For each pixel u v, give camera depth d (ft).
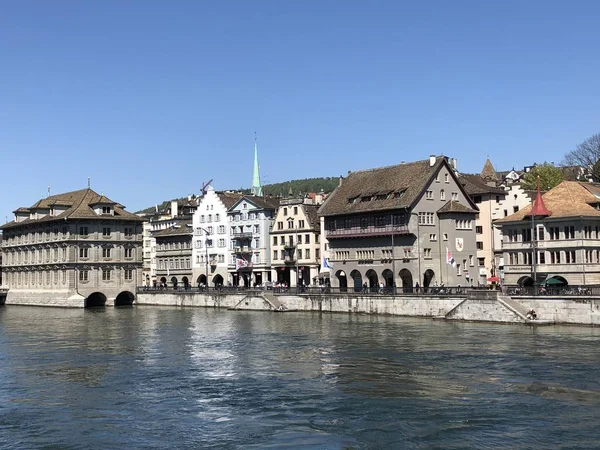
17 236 495.41
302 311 334.03
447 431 108.06
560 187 298.35
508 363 161.58
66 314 366.63
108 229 447.42
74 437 109.60
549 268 288.10
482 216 377.50
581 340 195.93
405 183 345.92
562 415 115.65
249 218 452.76
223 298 379.76
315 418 117.39
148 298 439.63
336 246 369.09
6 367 173.17
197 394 137.39
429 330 231.71
